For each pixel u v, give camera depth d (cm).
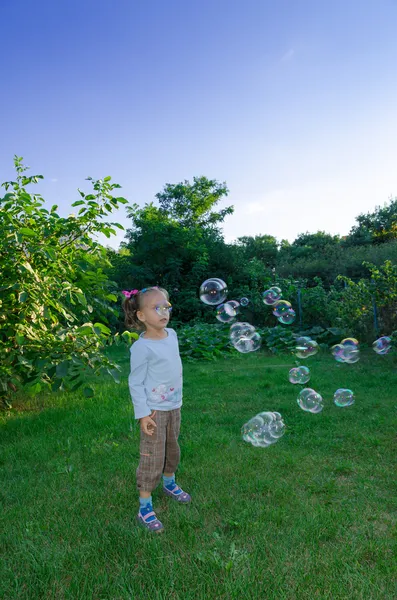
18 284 359
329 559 190
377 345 714
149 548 199
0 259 383
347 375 612
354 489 262
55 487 269
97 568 188
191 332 918
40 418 419
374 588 171
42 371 366
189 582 178
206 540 208
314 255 2231
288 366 716
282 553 194
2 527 224
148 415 226
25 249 394
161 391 235
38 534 213
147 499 228
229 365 756
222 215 2997
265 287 1255
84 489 266
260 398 491
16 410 470
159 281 1484
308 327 1042
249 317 1261
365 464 298
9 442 361
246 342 669
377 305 869
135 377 234
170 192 2944
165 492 257
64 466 300
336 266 1980
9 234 363
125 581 178
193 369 716
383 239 2691
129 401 480
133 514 236
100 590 176
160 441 230
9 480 283
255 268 1486
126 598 169
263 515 228
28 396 521
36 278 368
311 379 588
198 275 1446
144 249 1484
